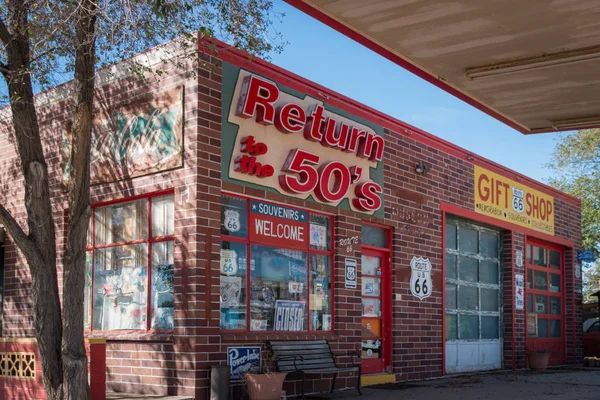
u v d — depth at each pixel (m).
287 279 12.45
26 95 9.22
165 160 11.31
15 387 10.70
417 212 15.75
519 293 19.86
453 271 17.47
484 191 18.56
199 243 10.77
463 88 10.88
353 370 12.42
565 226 23.17
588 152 33.38
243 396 10.96
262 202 12.13
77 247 8.86
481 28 8.78
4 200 14.29
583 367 21.02
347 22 8.61
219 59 11.40
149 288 11.66
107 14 9.69
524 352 19.80
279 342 11.73
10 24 9.66
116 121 12.22
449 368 16.81
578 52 9.39
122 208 12.35
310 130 12.69
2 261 14.30
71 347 8.68
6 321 13.98
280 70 12.38
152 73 11.70
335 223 13.48
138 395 10.88
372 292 14.52
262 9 10.73
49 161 13.47
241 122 11.65
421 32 8.90
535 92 11.00
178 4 10.09
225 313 11.28
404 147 15.51
